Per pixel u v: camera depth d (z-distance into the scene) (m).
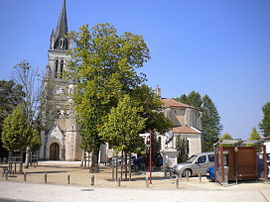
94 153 25.97
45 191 13.62
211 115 73.19
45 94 32.34
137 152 18.67
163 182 18.06
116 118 18.58
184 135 42.34
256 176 17.25
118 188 14.95
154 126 25.75
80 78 25.67
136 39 24.78
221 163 16.47
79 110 24.50
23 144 22.61
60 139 55.47
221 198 11.81
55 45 62.28
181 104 49.62
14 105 32.47
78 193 13.07
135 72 23.69
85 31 25.61
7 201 11.12
